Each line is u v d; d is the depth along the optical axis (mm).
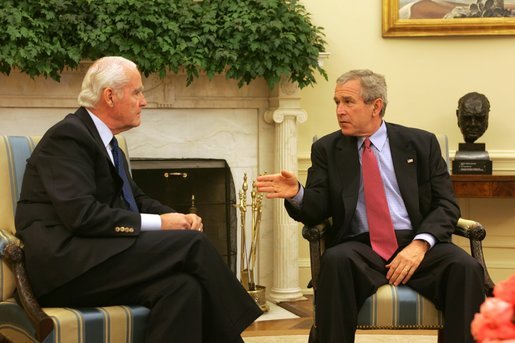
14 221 3316
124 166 3645
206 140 5504
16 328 3059
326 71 5691
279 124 5469
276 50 5191
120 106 3322
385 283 3389
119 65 3330
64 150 3141
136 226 3119
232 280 3133
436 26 5641
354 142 3697
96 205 3096
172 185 5312
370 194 3602
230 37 5156
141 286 3066
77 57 4883
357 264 3314
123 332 2953
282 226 5523
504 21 5613
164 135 5438
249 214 5609
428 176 3686
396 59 5703
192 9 5195
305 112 5473
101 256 3041
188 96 5434
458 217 3605
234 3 5262
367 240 3605
